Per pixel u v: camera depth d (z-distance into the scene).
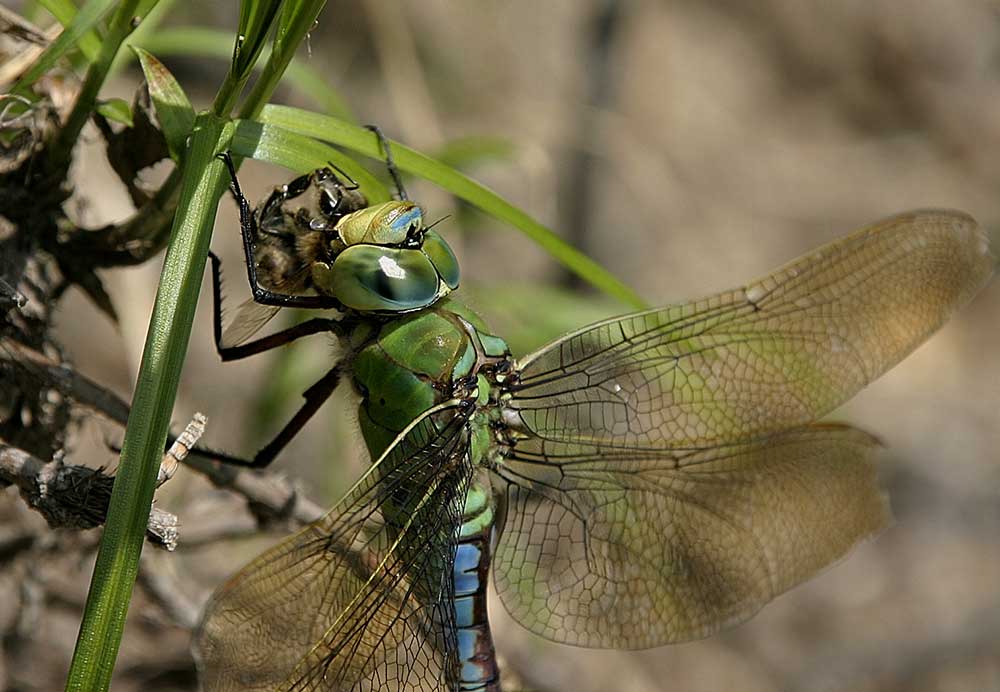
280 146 0.56
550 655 0.66
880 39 1.16
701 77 1.09
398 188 0.58
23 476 0.55
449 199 0.64
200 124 0.55
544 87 0.93
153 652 0.62
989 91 1.17
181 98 0.56
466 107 0.89
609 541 0.59
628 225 0.97
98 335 0.67
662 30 1.10
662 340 0.58
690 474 0.59
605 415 0.58
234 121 0.56
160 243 0.57
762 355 0.59
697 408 0.59
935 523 0.96
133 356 0.62
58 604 0.61
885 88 1.15
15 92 0.56
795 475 0.59
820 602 0.90
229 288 0.69
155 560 0.60
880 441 0.59
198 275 0.55
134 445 0.54
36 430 0.57
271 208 0.57
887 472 0.99
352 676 0.57
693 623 0.59
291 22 0.55
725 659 0.84
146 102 0.56
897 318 0.58
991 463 1.00
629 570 0.59
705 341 0.58
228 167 0.55
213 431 0.67
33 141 0.56
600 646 0.59
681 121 1.06
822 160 1.10
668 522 0.59
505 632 0.63
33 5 0.58
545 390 0.58
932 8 1.18
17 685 0.60
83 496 0.55
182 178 0.56
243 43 0.55
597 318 0.63
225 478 0.58
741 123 1.09
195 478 0.61
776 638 0.87
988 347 1.08
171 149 0.56
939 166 1.12
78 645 0.54
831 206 1.08
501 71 0.92
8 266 0.56
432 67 0.88
